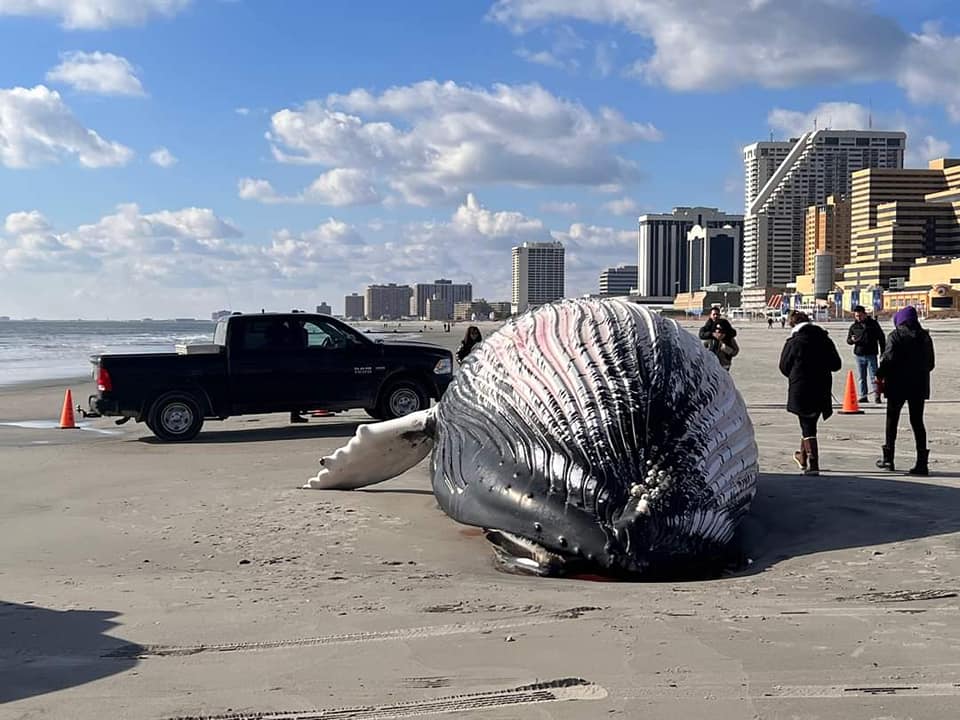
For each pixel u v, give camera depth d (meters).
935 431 14.85
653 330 7.66
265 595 6.24
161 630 5.45
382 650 5.02
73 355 54.28
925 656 4.79
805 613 5.62
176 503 9.74
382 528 8.48
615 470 6.64
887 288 160.62
